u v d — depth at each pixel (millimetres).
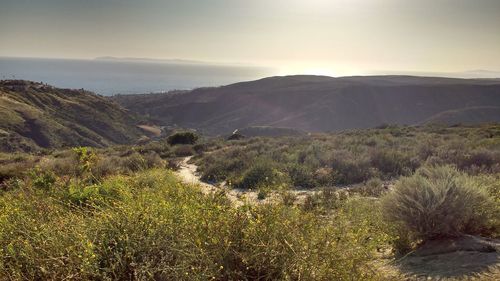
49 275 3176
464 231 5539
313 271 3178
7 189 8602
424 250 5012
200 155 28109
